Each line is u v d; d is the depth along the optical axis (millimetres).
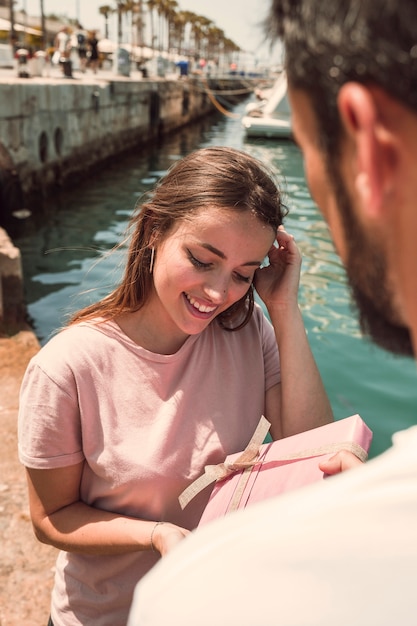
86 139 17891
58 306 7070
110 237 10953
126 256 1528
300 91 517
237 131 33625
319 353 5266
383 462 471
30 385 1418
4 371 4602
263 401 1642
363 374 4918
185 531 1356
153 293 1471
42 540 1498
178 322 1429
